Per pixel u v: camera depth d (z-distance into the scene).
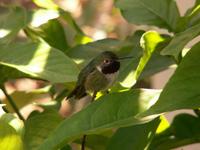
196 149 4.32
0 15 4.02
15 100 4.16
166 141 4.01
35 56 3.92
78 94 4.03
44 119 3.95
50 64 3.91
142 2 4.02
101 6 6.96
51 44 4.11
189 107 3.79
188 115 4.02
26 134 3.94
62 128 3.83
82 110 3.84
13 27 3.99
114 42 4.05
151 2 4.01
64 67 3.90
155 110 3.79
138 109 3.83
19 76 3.97
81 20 6.91
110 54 4.01
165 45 3.90
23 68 3.91
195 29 3.83
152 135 3.90
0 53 3.93
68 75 3.90
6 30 3.99
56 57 3.91
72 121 3.83
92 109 3.84
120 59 4.02
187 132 4.02
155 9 4.01
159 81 4.42
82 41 4.14
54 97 4.14
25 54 3.92
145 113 3.79
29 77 3.97
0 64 3.95
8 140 3.82
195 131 4.02
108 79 4.01
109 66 4.00
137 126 3.92
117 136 3.92
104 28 6.83
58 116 3.95
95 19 6.89
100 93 4.04
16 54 3.93
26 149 3.92
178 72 3.80
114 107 3.83
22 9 4.01
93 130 3.83
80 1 6.86
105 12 6.91
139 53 4.02
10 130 3.82
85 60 4.03
